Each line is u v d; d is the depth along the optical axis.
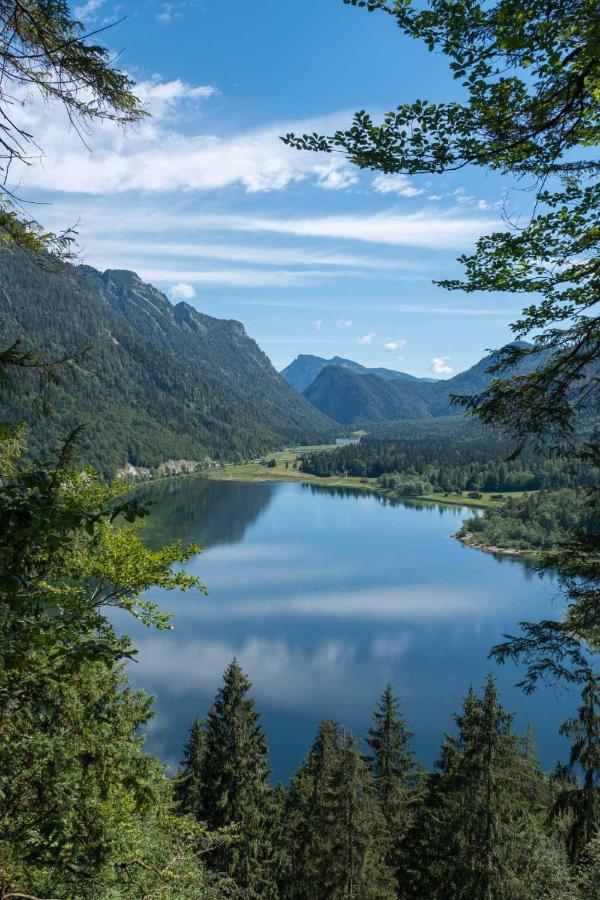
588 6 5.80
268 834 32.31
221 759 31.45
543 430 9.33
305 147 7.61
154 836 13.96
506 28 6.06
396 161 7.49
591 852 17.14
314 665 62.50
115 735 10.67
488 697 24.66
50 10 6.36
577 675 9.41
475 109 6.76
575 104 6.73
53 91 6.77
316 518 161.25
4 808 7.17
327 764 32.72
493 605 84.62
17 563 5.15
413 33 6.48
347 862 26.64
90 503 12.78
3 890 6.50
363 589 92.06
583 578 9.43
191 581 14.15
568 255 8.36
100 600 13.13
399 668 62.25
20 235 7.51
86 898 8.35
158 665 61.41
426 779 32.88
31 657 6.34
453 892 24.30
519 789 27.45
